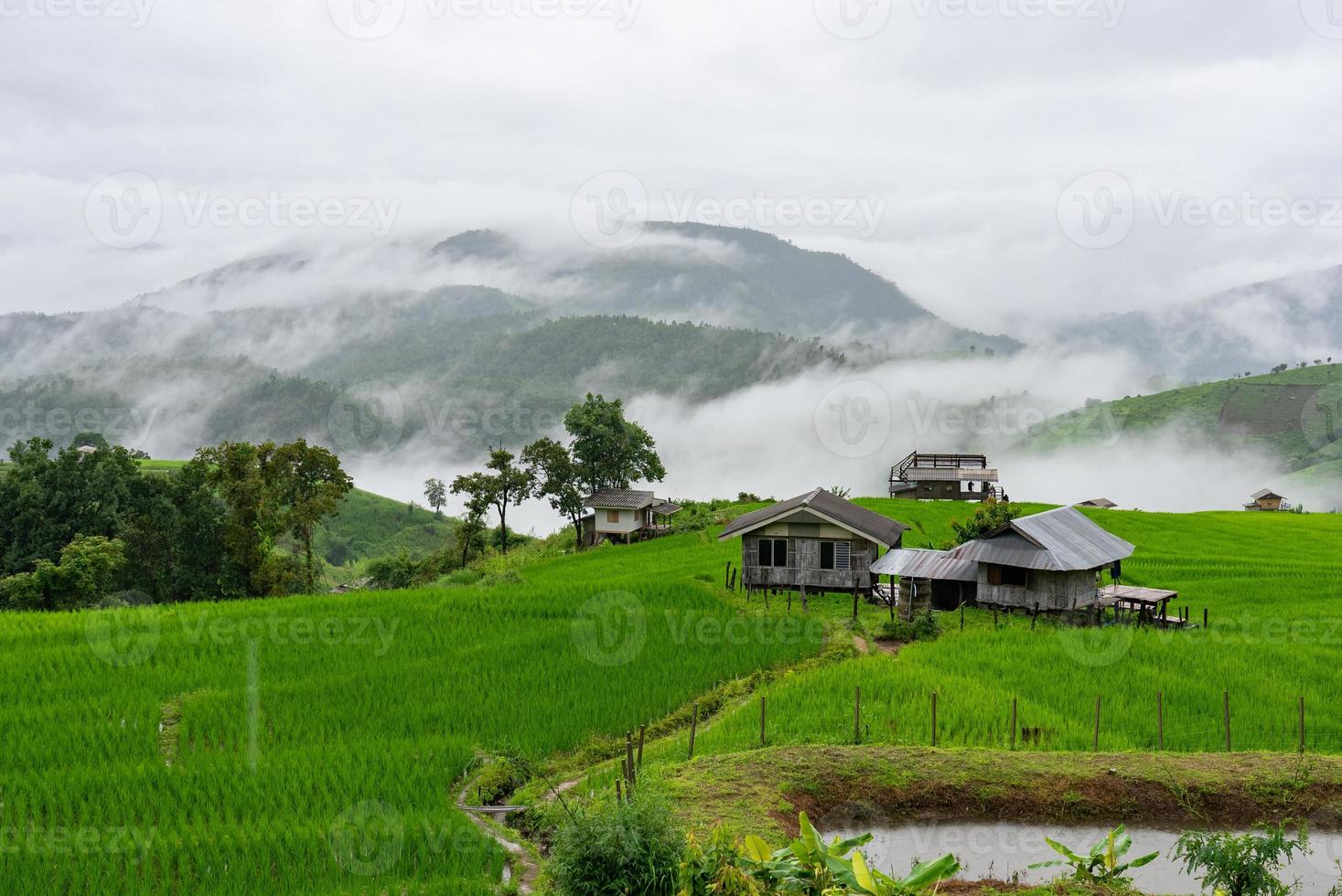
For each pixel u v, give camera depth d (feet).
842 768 75.46
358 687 100.83
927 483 325.01
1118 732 87.35
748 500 326.24
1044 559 135.64
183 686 101.60
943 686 98.07
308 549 258.16
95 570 207.31
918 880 49.32
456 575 221.46
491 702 95.81
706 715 97.50
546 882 58.08
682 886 49.85
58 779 74.49
